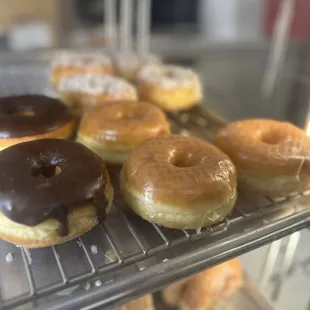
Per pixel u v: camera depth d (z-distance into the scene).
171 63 0.57
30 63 0.50
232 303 0.29
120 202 0.27
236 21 0.91
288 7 0.56
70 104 0.39
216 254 0.22
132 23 0.64
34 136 0.28
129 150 0.31
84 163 0.24
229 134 0.29
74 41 0.59
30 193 0.22
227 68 0.57
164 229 0.25
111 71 0.47
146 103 0.35
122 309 0.24
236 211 0.26
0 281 0.21
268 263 0.28
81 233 0.23
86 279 0.21
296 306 0.28
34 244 0.22
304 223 0.25
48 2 0.84
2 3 0.80
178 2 0.92
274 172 0.27
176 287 0.27
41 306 0.19
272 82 0.53
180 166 0.27
